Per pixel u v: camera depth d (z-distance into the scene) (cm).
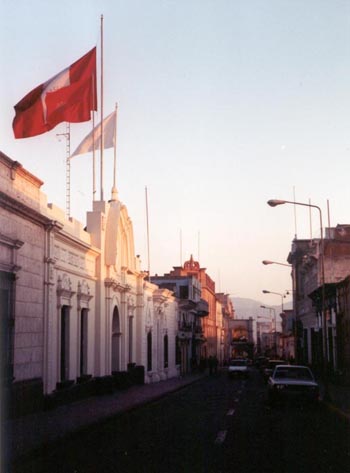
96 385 2938
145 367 4200
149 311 4384
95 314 2969
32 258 2066
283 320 10194
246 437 1500
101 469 1089
